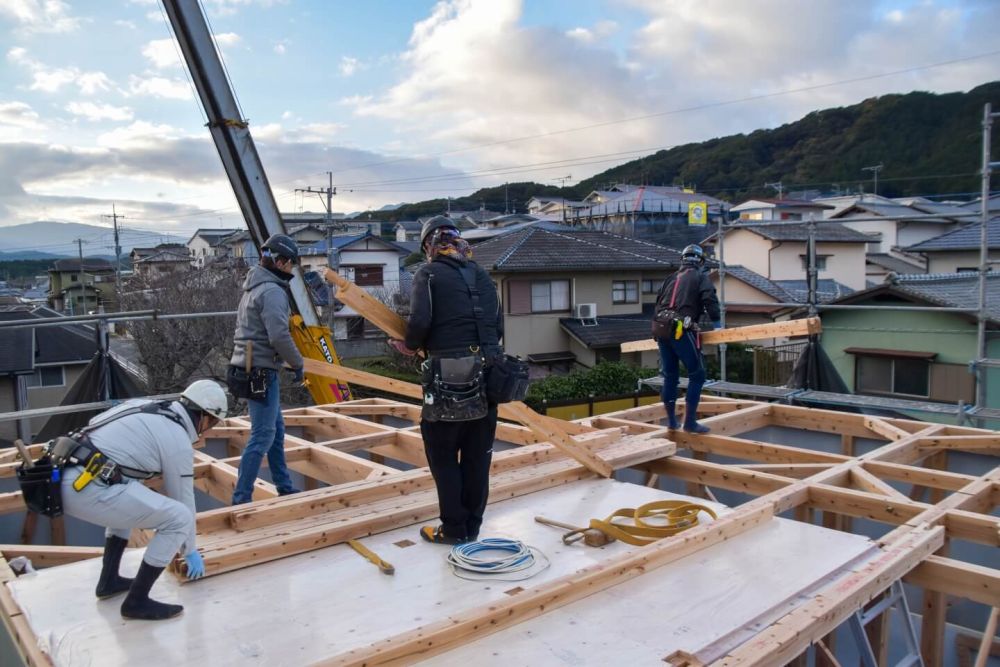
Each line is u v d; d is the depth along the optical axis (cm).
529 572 273
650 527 309
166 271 2191
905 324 1242
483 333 280
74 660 208
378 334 2625
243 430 562
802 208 3272
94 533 467
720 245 820
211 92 635
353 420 571
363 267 2852
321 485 544
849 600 239
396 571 275
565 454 420
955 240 1584
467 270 284
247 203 672
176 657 211
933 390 1215
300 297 687
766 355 1461
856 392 1309
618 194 4562
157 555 231
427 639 202
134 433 232
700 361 481
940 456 495
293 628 229
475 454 299
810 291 744
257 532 298
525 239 2098
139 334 1627
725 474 407
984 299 619
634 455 415
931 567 285
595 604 238
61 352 2089
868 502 340
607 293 2091
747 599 243
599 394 1467
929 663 310
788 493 346
